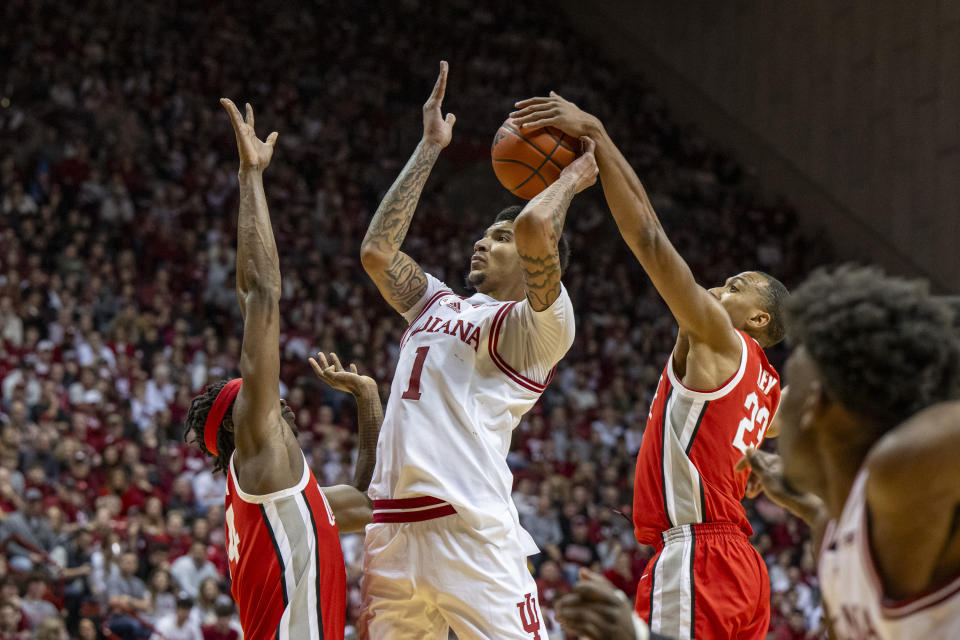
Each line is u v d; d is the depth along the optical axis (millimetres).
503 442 3572
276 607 3230
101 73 19234
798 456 1958
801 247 22359
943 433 1620
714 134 25109
